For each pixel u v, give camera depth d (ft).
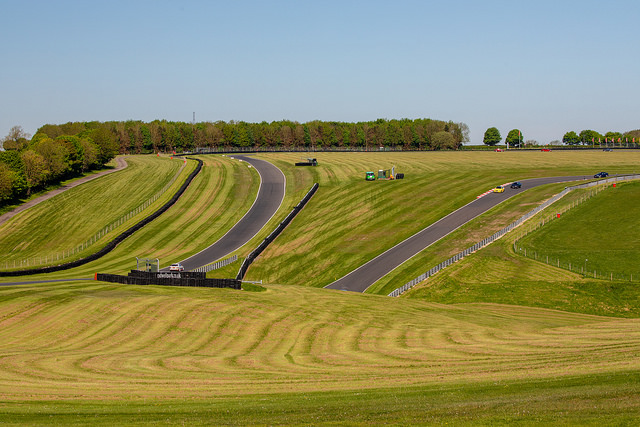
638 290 203.10
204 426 74.64
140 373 111.86
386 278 248.11
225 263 281.33
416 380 98.22
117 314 162.91
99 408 85.40
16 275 251.19
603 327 144.66
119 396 93.30
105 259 297.33
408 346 132.36
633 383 83.25
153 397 92.27
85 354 129.39
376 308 179.01
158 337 145.07
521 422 69.46
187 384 101.86
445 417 73.82
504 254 259.39
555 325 158.71
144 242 327.06
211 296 184.34
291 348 135.44
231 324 155.63
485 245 274.36
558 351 115.75
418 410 77.77
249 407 83.76
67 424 76.23
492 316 174.60
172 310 166.71
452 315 173.68
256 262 288.51
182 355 129.08
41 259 310.04
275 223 351.46
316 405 83.56
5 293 185.88
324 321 159.84
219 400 89.30
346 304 183.21
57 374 111.14
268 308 172.45
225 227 350.23
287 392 93.61
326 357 124.88
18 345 138.82
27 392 96.73
